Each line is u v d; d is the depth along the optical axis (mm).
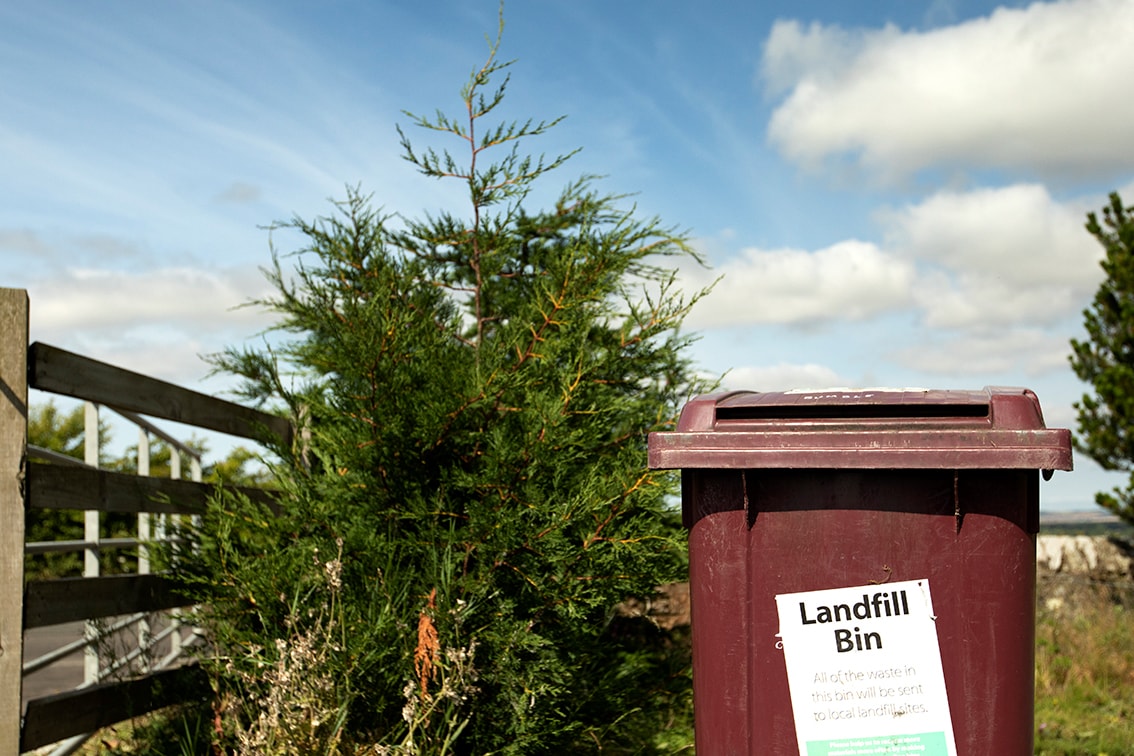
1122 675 7293
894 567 2744
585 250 5121
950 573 2717
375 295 4699
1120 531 11367
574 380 4496
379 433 4340
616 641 5371
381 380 4316
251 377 5707
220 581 4344
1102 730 5980
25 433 3627
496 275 5824
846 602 2766
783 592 2801
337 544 4168
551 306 4773
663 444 2854
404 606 4098
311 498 4652
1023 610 2703
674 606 6121
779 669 2797
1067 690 6844
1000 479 2695
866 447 2719
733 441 2805
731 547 2834
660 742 4590
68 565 13414
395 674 3904
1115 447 11516
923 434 2691
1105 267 11797
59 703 3848
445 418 4312
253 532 4594
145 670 4973
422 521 4387
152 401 4484
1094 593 9680
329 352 4883
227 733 3893
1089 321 12094
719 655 2838
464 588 4055
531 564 4156
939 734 2717
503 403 4465
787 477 2807
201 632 5074
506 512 4133
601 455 4742
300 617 4027
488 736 3967
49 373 3766
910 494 2740
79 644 5258
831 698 2766
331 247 5355
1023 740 2703
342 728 3617
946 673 2717
